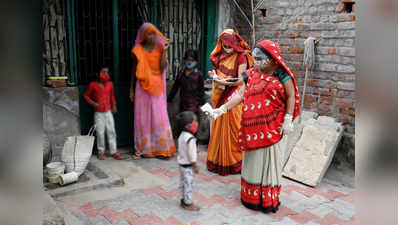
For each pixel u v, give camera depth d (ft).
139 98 15.99
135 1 17.12
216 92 14.70
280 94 10.51
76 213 10.73
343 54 14.58
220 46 14.66
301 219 10.90
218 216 10.91
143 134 16.26
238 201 12.12
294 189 13.32
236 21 19.35
